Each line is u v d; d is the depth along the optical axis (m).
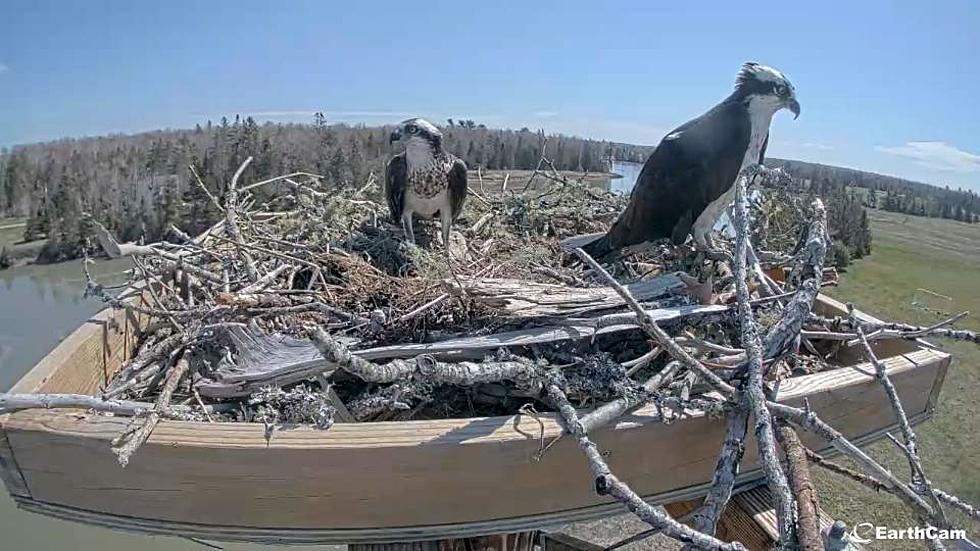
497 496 1.82
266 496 1.75
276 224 3.57
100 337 2.29
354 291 2.57
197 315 2.40
